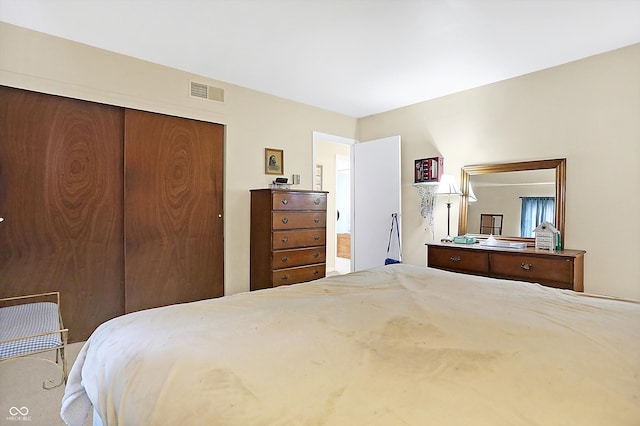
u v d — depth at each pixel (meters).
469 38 2.69
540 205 3.30
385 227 4.48
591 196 3.01
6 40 2.51
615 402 0.77
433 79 3.54
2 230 2.58
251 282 3.86
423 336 1.15
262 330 1.21
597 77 2.97
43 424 1.83
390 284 1.88
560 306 1.46
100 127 2.96
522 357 0.98
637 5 2.23
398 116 4.53
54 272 2.79
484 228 3.69
